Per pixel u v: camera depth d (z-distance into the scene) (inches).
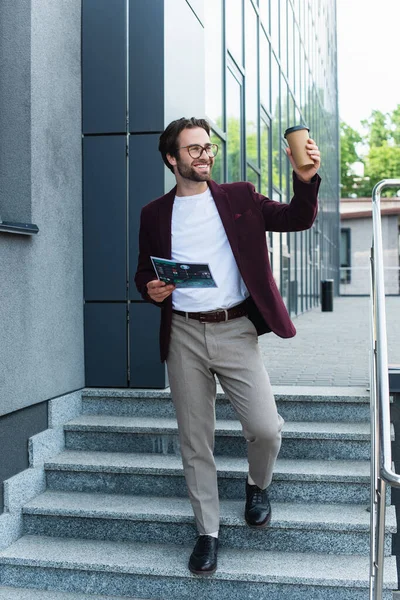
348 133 1797.5
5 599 123.3
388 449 85.2
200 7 204.2
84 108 170.4
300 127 102.3
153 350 167.8
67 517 135.9
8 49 144.6
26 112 143.9
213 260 115.0
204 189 116.0
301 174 103.4
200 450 120.9
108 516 133.4
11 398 135.3
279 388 167.2
